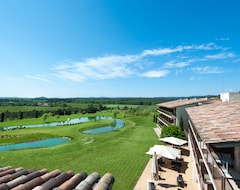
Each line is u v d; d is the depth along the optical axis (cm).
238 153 1154
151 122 7450
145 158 2862
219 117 1175
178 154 2353
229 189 770
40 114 11362
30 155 3225
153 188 1742
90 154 3188
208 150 1107
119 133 5225
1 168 678
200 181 1348
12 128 6944
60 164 2702
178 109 3972
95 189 540
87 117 10912
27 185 509
